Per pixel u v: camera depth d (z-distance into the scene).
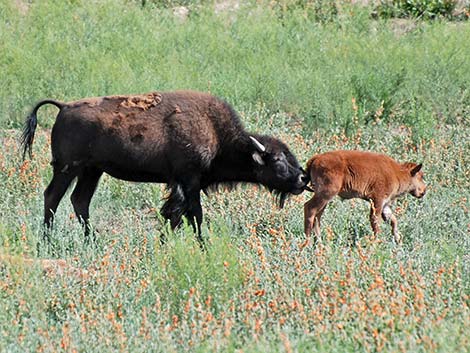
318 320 32.06
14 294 35.34
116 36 73.69
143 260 39.34
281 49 72.81
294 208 47.56
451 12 81.69
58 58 68.50
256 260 38.88
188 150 44.88
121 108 44.59
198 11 81.56
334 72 66.44
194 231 45.19
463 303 33.41
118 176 45.59
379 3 83.75
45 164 52.44
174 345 30.98
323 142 56.97
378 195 45.31
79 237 44.03
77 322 32.81
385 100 61.69
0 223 41.56
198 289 34.81
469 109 61.50
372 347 30.19
